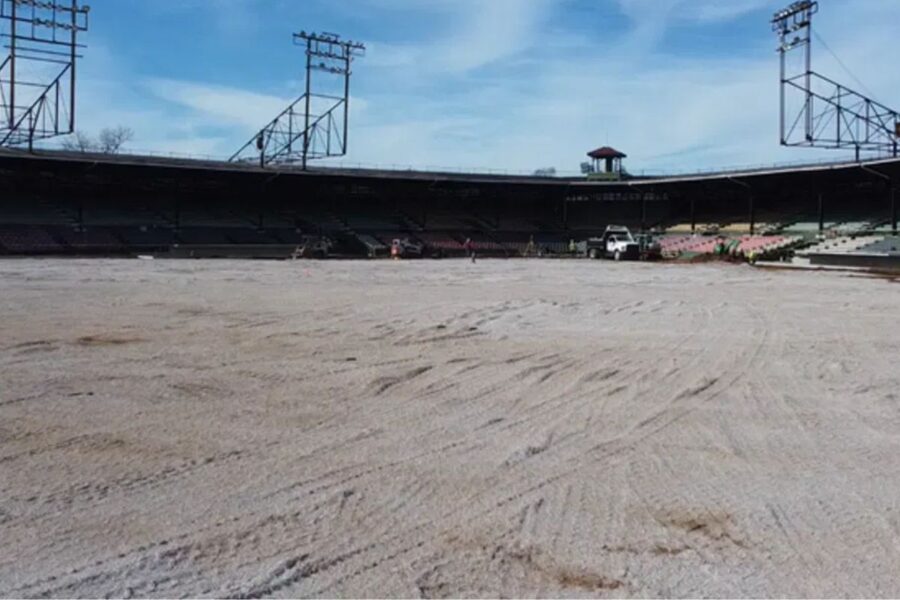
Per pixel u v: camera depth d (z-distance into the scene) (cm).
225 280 2950
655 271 4256
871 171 5944
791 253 5775
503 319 1708
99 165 5938
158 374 1005
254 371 1039
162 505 535
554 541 482
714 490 582
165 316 1661
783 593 415
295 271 3778
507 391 938
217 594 407
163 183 6944
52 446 674
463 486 584
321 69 6856
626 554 464
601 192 8244
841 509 544
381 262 5325
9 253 5441
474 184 7756
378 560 452
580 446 700
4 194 6297
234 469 617
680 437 736
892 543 484
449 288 2694
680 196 8150
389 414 810
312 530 495
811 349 1304
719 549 473
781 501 559
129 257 5303
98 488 568
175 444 686
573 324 1634
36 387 912
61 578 423
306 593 411
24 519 506
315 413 809
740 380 1026
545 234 8144
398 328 1517
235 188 7312
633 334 1481
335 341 1328
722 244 6356
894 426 783
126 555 453
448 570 440
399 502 547
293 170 6781
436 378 1011
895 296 2470
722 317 1806
